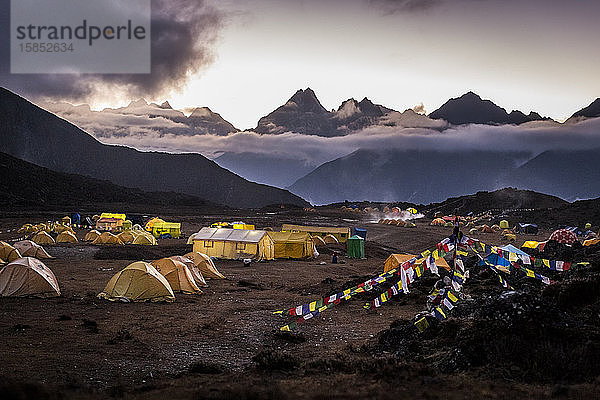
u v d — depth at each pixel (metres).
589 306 13.88
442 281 18.09
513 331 11.56
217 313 22.98
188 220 111.38
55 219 100.44
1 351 14.90
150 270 26.00
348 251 62.12
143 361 14.56
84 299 24.95
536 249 47.06
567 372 10.34
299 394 9.74
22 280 24.86
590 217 122.12
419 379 10.59
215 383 11.33
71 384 11.34
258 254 51.53
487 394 9.39
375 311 23.28
